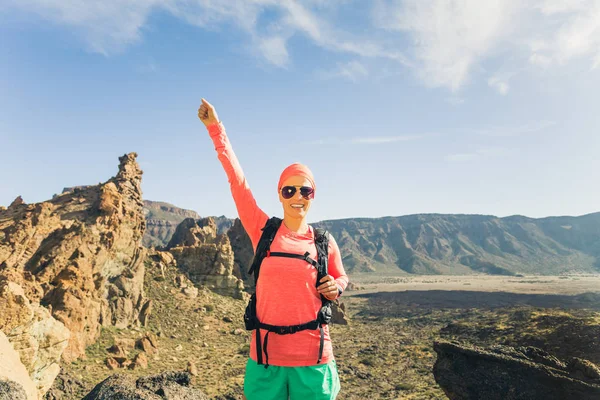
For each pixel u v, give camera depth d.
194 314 89.44
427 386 48.22
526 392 16.14
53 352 22.23
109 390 8.48
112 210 70.00
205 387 47.16
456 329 86.88
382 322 126.88
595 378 15.61
